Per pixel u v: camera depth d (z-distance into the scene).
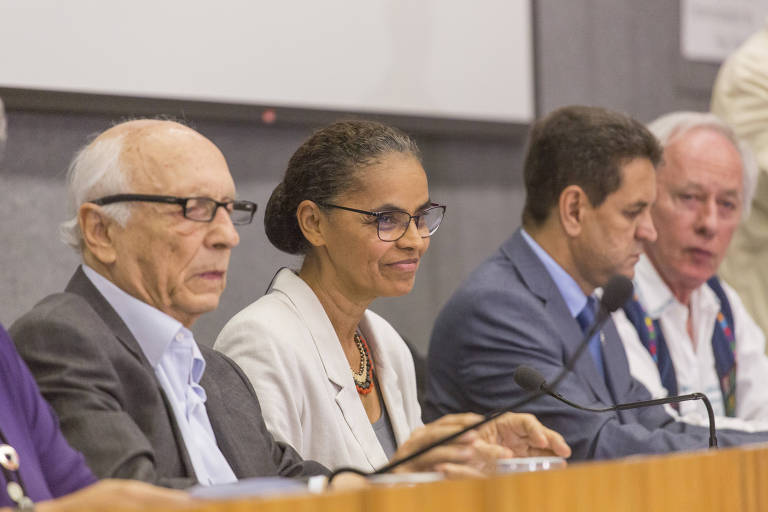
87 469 4.35
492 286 7.31
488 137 12.55
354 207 6.11
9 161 8.90
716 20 15.76
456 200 12.57
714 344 8.94
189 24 9.73
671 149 8.72
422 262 12.33
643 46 14.85
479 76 12.21
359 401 6.18
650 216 8.34
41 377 4.60
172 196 5.02
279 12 10.38
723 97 12.39
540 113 12.97
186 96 9.70
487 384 7.13
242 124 10.39
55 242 9.16
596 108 7.61
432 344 7.59
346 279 6.23
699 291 8.94
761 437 7.00
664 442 6.71
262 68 10.26
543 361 7.04
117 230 5.04
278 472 5.45
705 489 3.23
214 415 5.30
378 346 6.62
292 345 5.97
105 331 4.82
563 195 7.44
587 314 7.62
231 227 5.16
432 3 11.74
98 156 5.08
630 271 7.56
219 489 3.46
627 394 7.52
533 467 4.06
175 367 5.13
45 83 8.85
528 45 12.73
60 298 4.88
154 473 4.41
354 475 4.35
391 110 11.36
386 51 11.30
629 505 3.04
